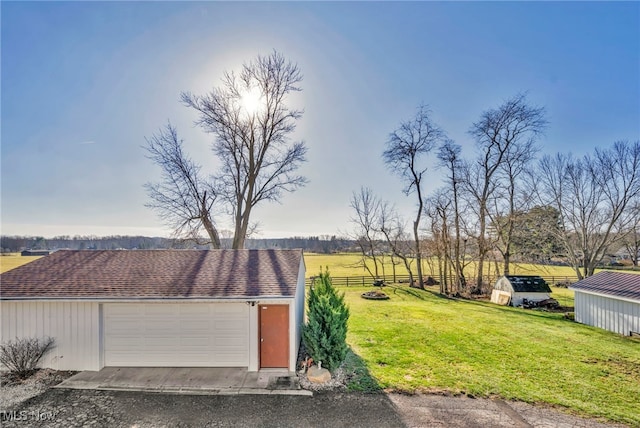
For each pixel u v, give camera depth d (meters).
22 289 8.30
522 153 22.69
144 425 5.77
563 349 10.15
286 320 8.44
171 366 8.40
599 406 6.45
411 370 8.30
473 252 24.61
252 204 19.47
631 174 20.70
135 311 8.45
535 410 6.29
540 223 23.55
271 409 6.33
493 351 9.92
